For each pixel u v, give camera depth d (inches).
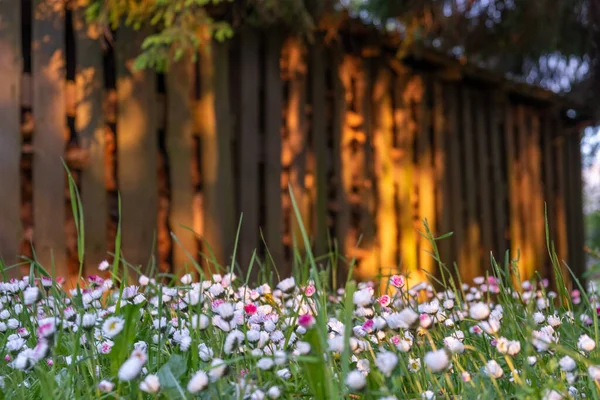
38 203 137.0
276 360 48.5
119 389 48.2
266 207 175.2
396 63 219.5
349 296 44.7
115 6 141.6
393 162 214.8
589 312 86.0
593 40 223.5
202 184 161.6
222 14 168.4
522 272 269.0
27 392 55.3
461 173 244.1
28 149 136.9
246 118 173.0
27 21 141.1
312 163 189.5
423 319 50.3
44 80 139.9
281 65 184.4
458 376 53.5
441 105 235.8
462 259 237.3
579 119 304.2
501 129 268.1
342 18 187.9
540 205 283.9
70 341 64.9
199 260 158.2
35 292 61.8
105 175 147.4
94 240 143.4
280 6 158.6
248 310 58.8
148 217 151.8
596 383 46.8
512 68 263.1
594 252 119.6
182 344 56.2
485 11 213.2
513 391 51.8
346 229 196.2
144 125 153.0
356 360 55.7
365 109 206.4
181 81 159.9
